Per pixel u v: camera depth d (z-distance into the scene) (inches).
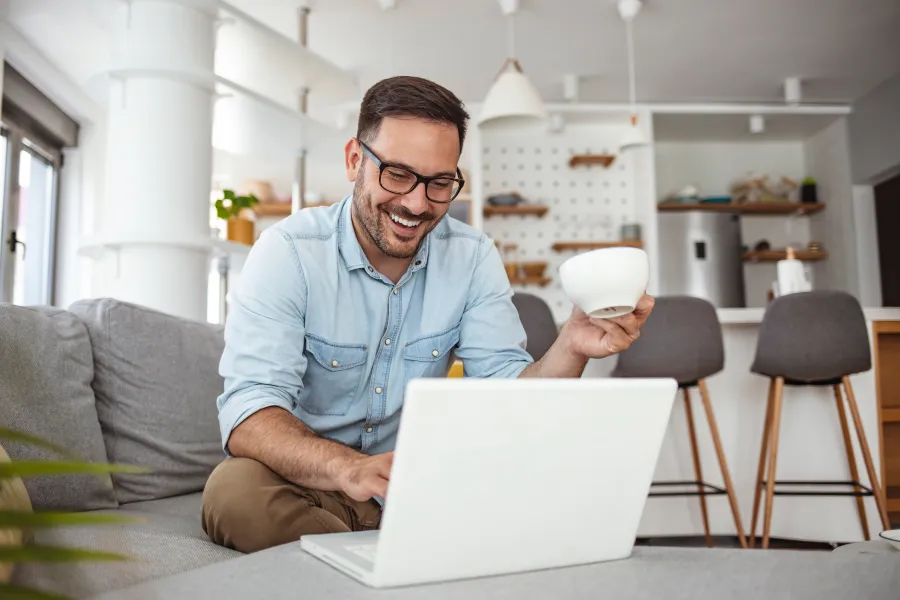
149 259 122.4
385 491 36.3
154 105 122.6
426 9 182.2
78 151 204.7
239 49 147.9
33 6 143.9
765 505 115.5
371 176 49.4
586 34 197.3
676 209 252.2
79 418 58.8
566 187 252.7
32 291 193.5
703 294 236.2
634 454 29.5
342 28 191.8
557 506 27.9
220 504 42.7
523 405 26.0
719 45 205.2
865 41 204.7
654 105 245.0
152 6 121.6
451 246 59.6
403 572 24.5
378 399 56.2
